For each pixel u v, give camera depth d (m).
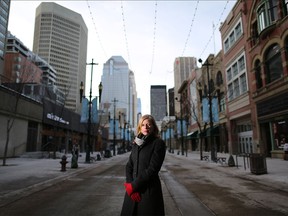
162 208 2.84
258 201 7.46
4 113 26.80
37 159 27.58
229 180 12.12
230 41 37.03
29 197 8.14
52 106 39.72
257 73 28.77
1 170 15.64
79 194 8.61
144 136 3.13
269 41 25.66
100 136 66.50
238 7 33.28
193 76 60.34
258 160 13.39
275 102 24.47
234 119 35.91
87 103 26.75
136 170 2.98
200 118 54.22
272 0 25.14
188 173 15.31
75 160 18.06
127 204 2.89
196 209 6.56
